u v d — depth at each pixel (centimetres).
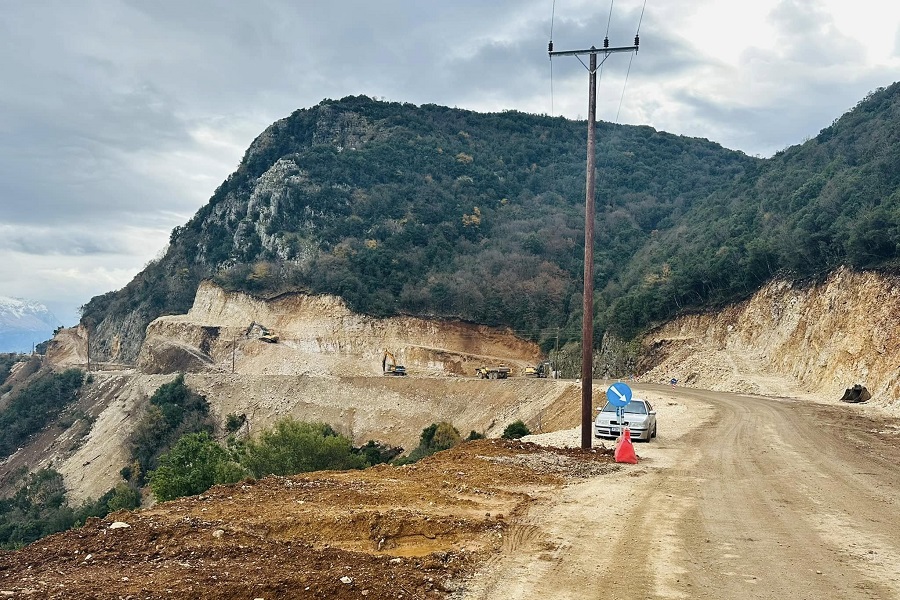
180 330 11569
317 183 14412
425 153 16675
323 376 9031
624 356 8350
